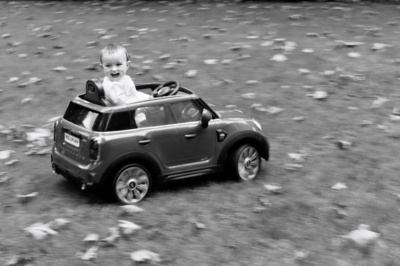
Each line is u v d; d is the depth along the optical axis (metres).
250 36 12.86
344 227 5.77
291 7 15.99
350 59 11.16
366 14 14.87
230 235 5.60
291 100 9.57
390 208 6.17
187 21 14.69
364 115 8.94
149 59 11.73
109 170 6.12
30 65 11.86
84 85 10.59
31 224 5.84
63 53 12.51
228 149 6.84
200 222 5.87
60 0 19.27
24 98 10.09
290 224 5.83
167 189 6.77
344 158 7.59
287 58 11.34
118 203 6.29
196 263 5.10
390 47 11.70
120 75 6.54
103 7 17.38
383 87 9.93
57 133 6.76
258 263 5.11
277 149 7.93
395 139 8.11
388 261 5.17
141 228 5.71
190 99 6.71
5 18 16.50
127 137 6.20
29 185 6.88
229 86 10.22
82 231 5.66
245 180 6.98
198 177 7.16
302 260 5.15
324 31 13.04
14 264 5.08
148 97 6.81
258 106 9.30
